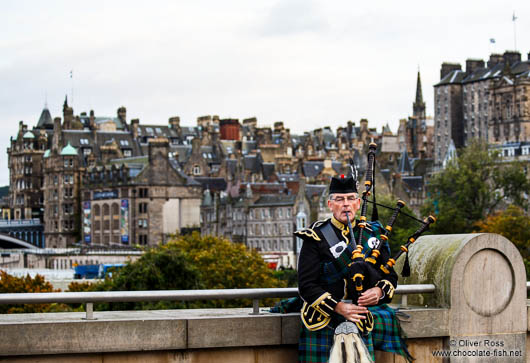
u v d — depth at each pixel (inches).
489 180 5915.4
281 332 552.1
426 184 7815.0
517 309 592.7
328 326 529.0
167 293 532.1
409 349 576.1
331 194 538.6
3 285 3321.9
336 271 527.2
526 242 4045.3
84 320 527.8
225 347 547.8
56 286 5241.1
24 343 514.3
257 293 550.9
